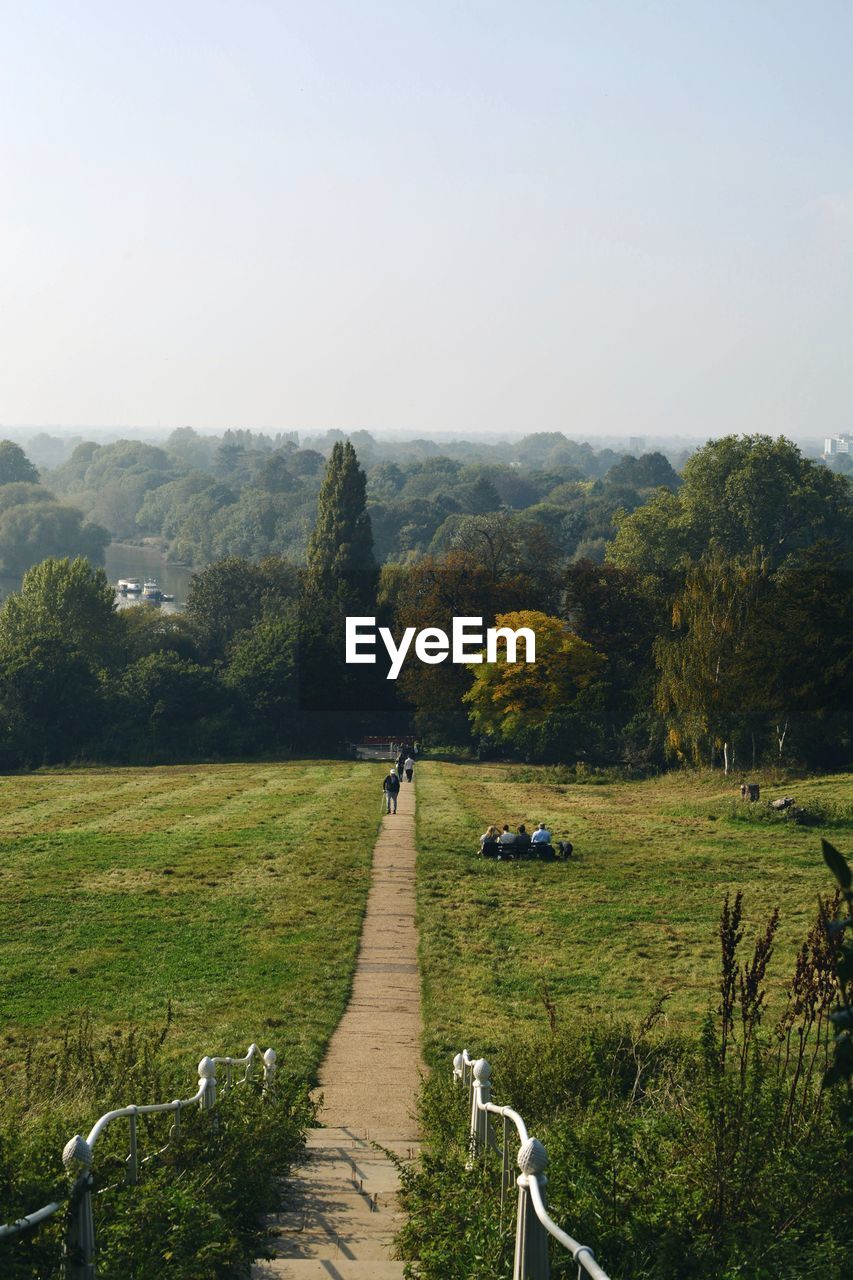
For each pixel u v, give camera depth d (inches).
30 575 4119.1
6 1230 220.7
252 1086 529.3
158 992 920.3
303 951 1041.5
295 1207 429.7
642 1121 359.6
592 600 3540.8
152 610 4840.1
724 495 4608.8
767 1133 297.0
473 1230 304.0
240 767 2974.9
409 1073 708.7
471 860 1520.7
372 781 2516.0
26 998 910.4
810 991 319.6
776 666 2573.8
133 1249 284.2
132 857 1520.7
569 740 3026.6
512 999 900.6
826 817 1857.8
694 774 2625.5
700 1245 265.6
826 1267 254.1
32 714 3265.3
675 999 901.8
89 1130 369.7
